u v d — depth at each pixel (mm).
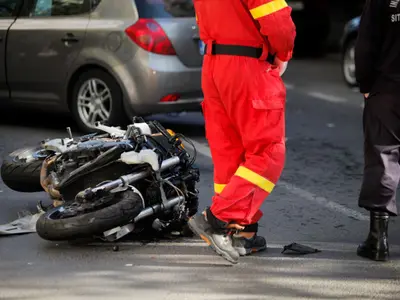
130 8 25156
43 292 13516
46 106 27078
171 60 24969
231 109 14461
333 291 13766
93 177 16125
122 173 16062
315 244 16422
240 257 15406
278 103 14367
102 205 15469
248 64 14211
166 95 25016
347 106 34844
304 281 14188
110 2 25531
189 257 15328
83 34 25719
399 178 15289
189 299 13266
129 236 16484
